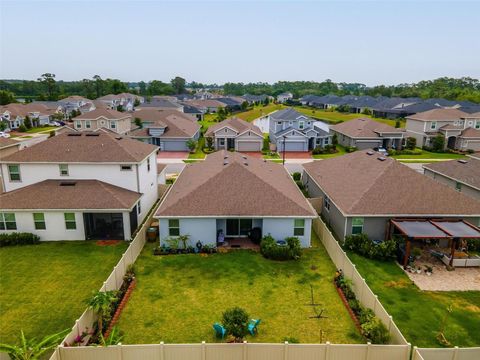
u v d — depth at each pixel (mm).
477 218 25766
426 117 66938
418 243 26078
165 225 24906
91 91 179750
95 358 14258
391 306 18906
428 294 20062
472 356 14180
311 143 65438
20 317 18016
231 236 26812
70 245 25875
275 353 14477
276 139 65562
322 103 153750
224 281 21312
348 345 14359
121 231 28125
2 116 86875
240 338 16266
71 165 28672
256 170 29969
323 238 26203
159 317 17953
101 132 32469
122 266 20797
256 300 19453
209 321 17672
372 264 23438
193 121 80812
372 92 191625
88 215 27125
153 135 62438
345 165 33844
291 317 18031
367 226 25578
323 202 31500
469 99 133125
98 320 16703
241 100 162250
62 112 111500
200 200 25500
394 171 28203
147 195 31969
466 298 19750
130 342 16141
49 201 26344
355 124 69625
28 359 13102
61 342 15367
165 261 23656
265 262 23594
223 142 64250
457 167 36969
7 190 29062
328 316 18141
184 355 14461
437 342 16297
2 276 21766
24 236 25766
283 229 25375
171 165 52250
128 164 28594
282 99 199375
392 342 15461
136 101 143125
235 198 25734
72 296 19812
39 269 22594
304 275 22078
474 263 23062
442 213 25156
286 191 27703
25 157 28641
